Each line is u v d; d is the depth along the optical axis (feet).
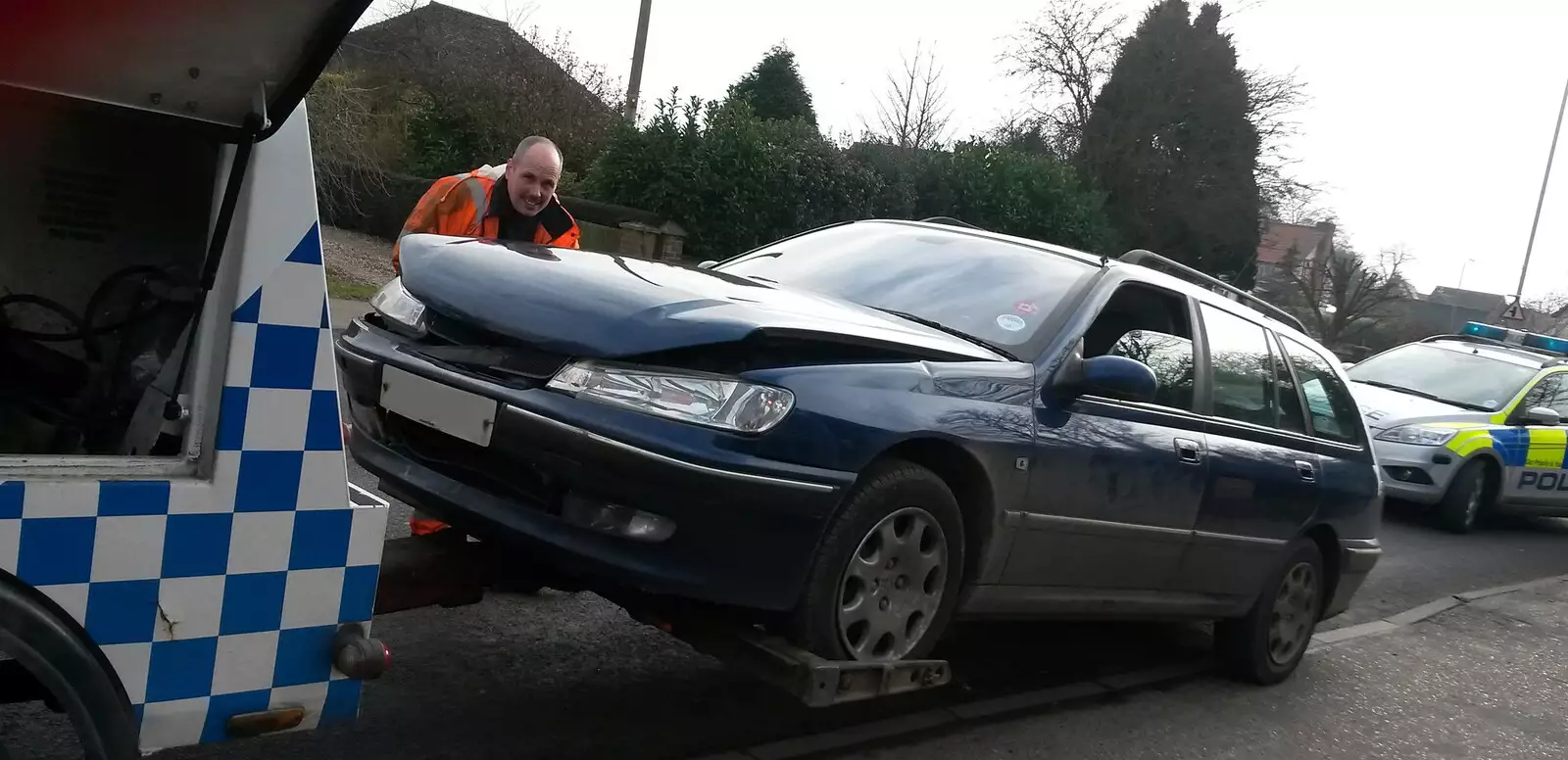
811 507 11.35
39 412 8.45
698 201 62.54
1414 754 17.44
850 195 69.05
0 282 8.30
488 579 12.01
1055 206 79.87
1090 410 14.60
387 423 12.57
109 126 8.32
